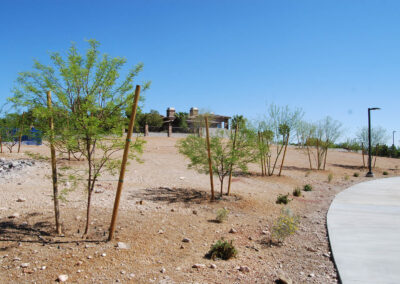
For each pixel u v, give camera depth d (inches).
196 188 432.1
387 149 1595.7
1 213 245.4
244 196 414.6
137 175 477.1
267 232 260.5
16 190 328.2
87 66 207.8
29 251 183.2
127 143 209.3
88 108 196.2
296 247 225.8
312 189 534.0
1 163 472.4
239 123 409.7
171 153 771.4
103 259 180.1
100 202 305.4
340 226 276.1
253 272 176.7
